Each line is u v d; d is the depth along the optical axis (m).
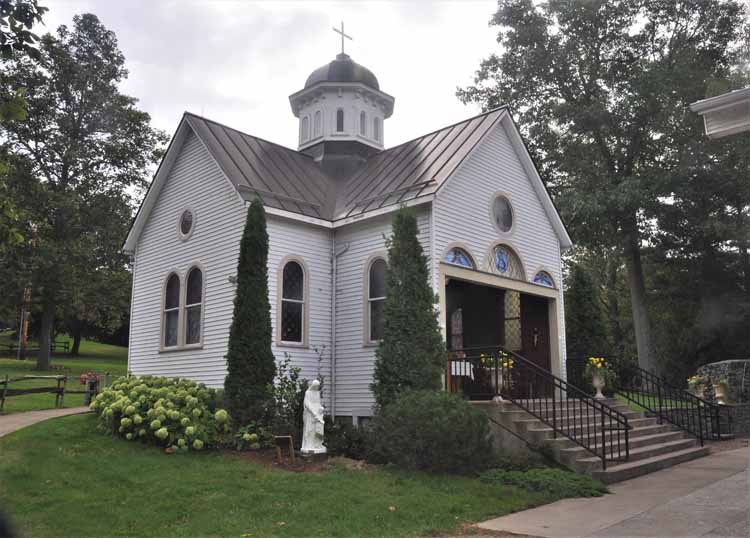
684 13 29.05
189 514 8.46
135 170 34.78
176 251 17.91
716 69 27.44
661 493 9.88
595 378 17.19
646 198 26.41
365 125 22.23
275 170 17.95
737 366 19.77
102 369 34.38
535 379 17.33
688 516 8.24
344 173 20.42
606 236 29.34
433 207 15.03
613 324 40.34
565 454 11.50
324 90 21.83
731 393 19.58
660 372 29.17
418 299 13.41
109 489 9.31
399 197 15.75
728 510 8.46
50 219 31.38
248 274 13.86
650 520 8.15
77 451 11.02
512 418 12.51
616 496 9.85
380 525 8.14
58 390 17.08
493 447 12.59
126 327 56.78
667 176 26.69
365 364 15.59
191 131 18.05
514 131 18.02
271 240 15.59
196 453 11.78
